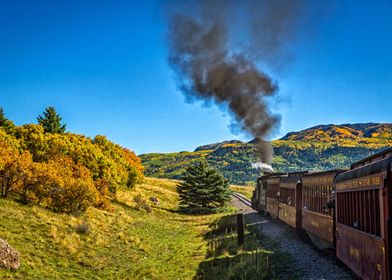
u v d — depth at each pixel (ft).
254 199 140.97
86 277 51.16
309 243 67.10
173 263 64.75
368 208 32.35
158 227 101.81
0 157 75.72
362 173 34.19
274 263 53.52
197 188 158.61
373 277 30.66
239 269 53.16
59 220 72.08
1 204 69.67
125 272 56.65
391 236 26.53
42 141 107.34
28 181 77.41
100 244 67.26
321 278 43.57
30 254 53.06
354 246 37.32
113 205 112.06
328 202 51.52
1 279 42.16
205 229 104.01
